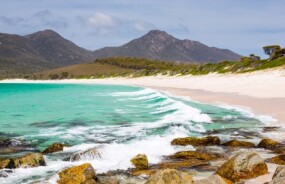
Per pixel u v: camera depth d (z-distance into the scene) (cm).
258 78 7169
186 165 1582
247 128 2459
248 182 1266
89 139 2330
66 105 5041
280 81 6147
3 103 5638
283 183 1069
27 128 2912
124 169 1536
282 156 1541
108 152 1814
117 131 2580
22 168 1576
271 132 2288
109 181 1386
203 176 1419
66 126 2952
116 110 4050
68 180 1322
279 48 8894
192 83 9112
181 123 2780
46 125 3062
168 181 1159
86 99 6097
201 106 3812
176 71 13638
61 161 1712
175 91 6669
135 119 3203
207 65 11694
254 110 3256
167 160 1688
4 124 3172
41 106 5006
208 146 1959
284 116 2833
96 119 3316
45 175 1505
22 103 5619
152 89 8031
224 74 9669
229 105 3766
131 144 2041
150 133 2438
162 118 3170
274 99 3959
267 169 1366
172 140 2064
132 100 5503
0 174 1500
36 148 2145
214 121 2806
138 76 16425
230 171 1331
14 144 2255
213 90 6178
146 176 1445
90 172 1362
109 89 9819
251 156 1352
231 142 1978
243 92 5147
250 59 9488
